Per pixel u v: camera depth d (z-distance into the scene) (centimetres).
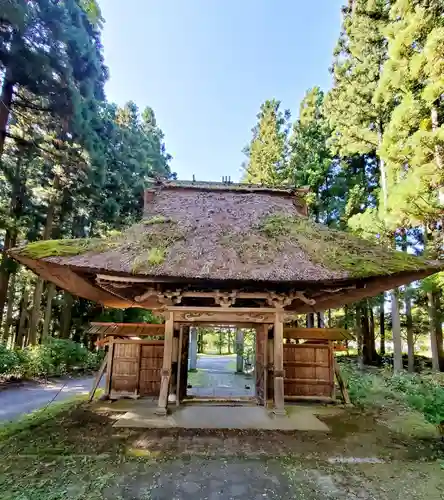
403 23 944
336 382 914
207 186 955
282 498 338
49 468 396
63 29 1042
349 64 1520
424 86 935
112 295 759
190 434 522
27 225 1409
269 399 716
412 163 842
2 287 1147
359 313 1711
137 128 2409
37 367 1175
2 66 932
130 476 379
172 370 727
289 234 683
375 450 470
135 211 2045
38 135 1188
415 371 1498
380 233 1128
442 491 356
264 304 677
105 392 771
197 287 632
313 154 1880
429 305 1501
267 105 2183
